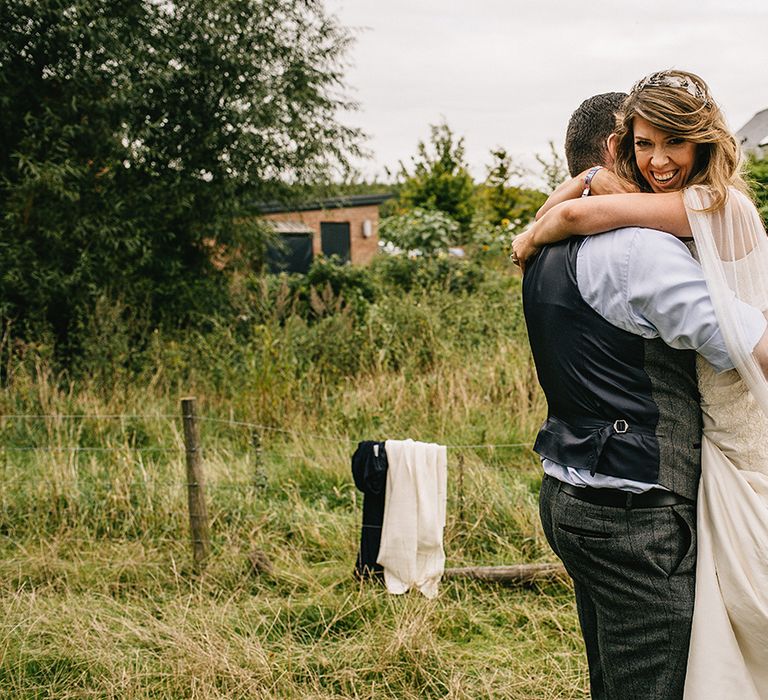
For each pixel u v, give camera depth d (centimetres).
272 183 1021
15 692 300
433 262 1110
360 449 385
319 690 302
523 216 1399
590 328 169
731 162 168
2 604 368
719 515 168
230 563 414
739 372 158
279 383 670
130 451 537
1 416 627
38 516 463
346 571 400
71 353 880
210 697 291
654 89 168
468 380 681
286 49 981
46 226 894
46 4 848
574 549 177
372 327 814
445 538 435
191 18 930
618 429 167
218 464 548
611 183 180
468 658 323
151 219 957
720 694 162
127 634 341
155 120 954
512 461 557
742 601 165
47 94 920
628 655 175
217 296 998
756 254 166
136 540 450
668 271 160
